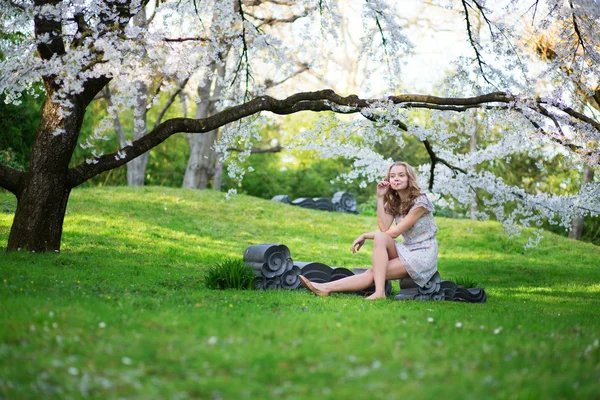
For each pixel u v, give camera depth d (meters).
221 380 3.11
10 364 3.27
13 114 20.38
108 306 4.93
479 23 9.97
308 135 10.07
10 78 7.38
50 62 7.30
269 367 3.36
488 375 3.20
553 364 3.44
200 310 5.14
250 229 16.34
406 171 7.31
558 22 8.88
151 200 17.55
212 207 18.05
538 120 8.93
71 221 12.76
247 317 4.82
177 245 12.21
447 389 2.94
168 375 3.21
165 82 8.89
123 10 8.21
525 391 2.88
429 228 7.36
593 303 8.29
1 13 8.02
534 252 16.91
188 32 9.51
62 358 3.41
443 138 10.57
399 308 5.84
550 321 5.31
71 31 8.84
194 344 3.79
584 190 10.55
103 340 3.81
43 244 8.67
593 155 8.99
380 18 9.07
